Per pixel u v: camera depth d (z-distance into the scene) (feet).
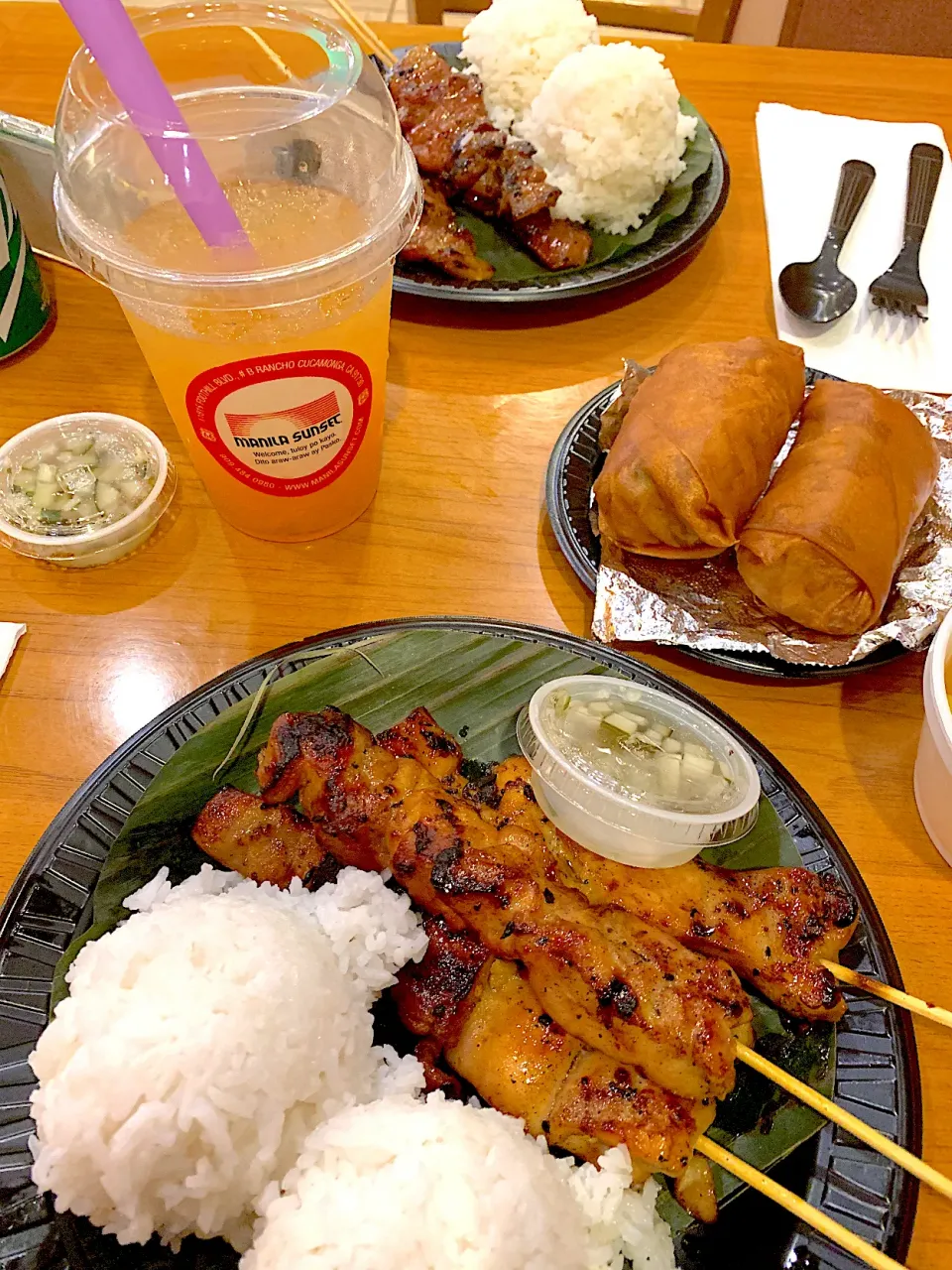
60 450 1.11
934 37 1.87
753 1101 0.75
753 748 0.90
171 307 0.81
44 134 1.15
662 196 1.40
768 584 0.99
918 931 0.85
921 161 1.45
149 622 1.03
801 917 0.78
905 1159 0.67
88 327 1.28
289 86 0.92
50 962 0.76
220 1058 0.68
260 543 1.10
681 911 0.79
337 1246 0.63
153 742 0.88
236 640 1.03
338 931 0.78
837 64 1.64
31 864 0.81
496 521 1.13
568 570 1.09
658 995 0.73
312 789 0.82
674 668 1.02
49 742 0.95
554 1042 0.76
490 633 0.97
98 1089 0.67
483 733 0.92
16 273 1.18
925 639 0.99
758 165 1.51
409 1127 0.68
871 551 0.96
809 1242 0.67
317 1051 0.72
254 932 0.74
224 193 0.86
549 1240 0.66
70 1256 0.66
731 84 1.60
